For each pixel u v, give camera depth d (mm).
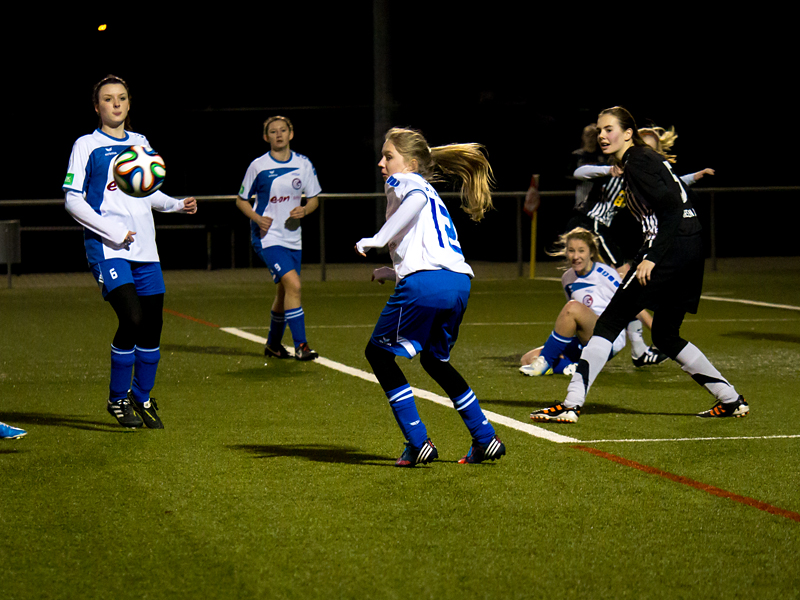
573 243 19125
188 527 10227
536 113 47594
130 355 14453
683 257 14984
